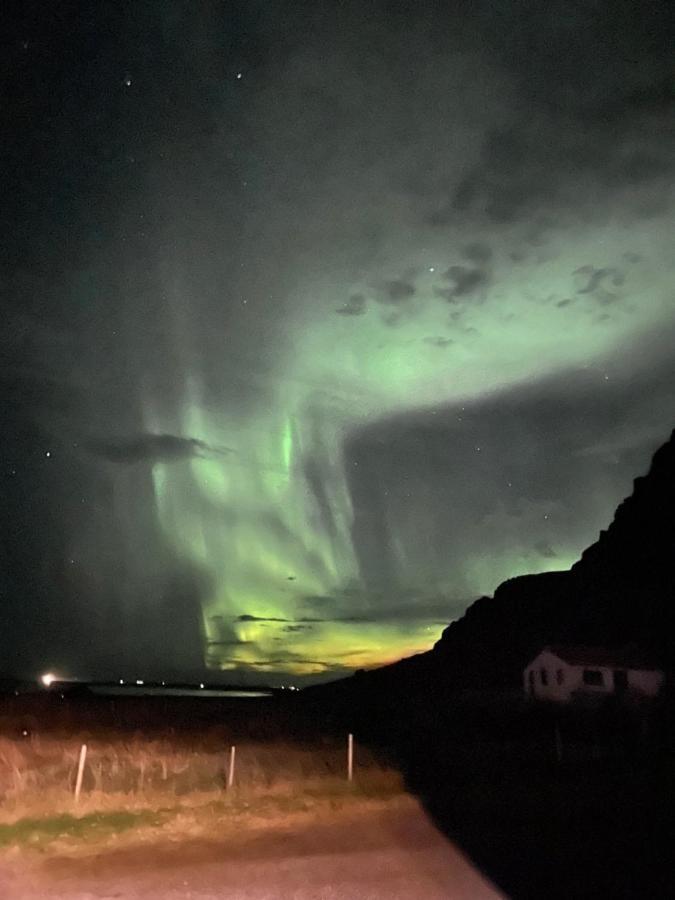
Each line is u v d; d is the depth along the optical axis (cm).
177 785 1922
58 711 4003
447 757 2747
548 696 4431
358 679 7275
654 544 6050
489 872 1310
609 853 1484
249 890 1145
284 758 2383
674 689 3916
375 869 1294
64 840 1391
